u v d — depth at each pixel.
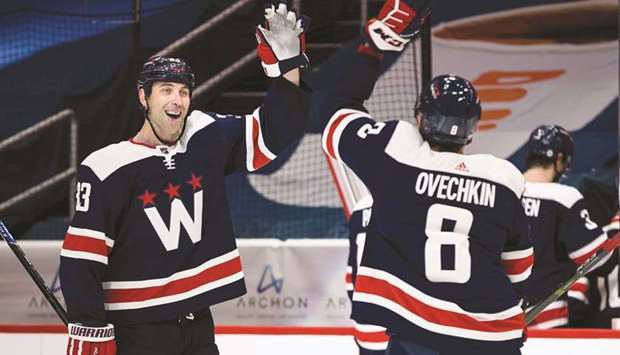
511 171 8.33
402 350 8.16
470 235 8.12
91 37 21.02
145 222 8.50
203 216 8.71
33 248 17.39
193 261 8.63
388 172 8.17
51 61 20.88
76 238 8.32
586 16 19.94
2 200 20.11
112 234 8.46
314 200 19.62
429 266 8.00
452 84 8.38
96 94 20.62
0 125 20.50
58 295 17.36
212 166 8.80
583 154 19.50
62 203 20.20
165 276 8.53
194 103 20.97
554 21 20.02
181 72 8.60
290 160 19.83
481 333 7.98
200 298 8.62
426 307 7.99
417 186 8.12
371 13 21.12
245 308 17.14
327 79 20.48
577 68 19.95
